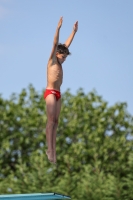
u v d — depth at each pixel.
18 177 80.12
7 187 71.38
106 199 68.06
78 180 72.94
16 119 86.81
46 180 70.50
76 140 83.31
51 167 76.19
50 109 33.00
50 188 69.56
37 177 70.56
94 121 84.19
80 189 69.06
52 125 33.09
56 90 33.22
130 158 71.44
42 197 35.53
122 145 79.19
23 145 86.19
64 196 36.97
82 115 84.31
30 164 84.19
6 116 86.06
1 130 86.44
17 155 86.44
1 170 82.75
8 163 86.12
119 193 68.06
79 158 77.75
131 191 68.19
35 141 85.00
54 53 32.94
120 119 84.44
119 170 75.31
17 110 86.88
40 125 85.06
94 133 80.69
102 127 81.69
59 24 32.38
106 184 68.88
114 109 85.00
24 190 70.50
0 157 86.00
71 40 34.28
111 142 79.12
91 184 68.62
